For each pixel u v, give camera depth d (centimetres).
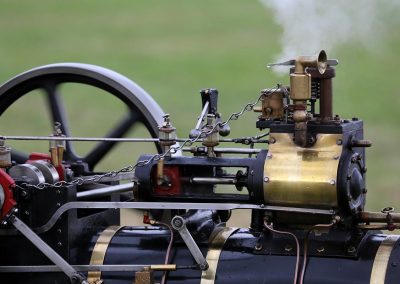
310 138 816
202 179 849
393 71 3294
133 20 4888
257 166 822
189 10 5119
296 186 804
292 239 842
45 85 1196
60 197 871
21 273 884
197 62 3784
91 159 1219
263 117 841
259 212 852
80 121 2730
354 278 806
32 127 2600
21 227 866
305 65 802
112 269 860
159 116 1162
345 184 798
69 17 5022
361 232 843
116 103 2977
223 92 3130
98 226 916
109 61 3875
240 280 831
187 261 853
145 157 870
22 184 877
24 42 4359
